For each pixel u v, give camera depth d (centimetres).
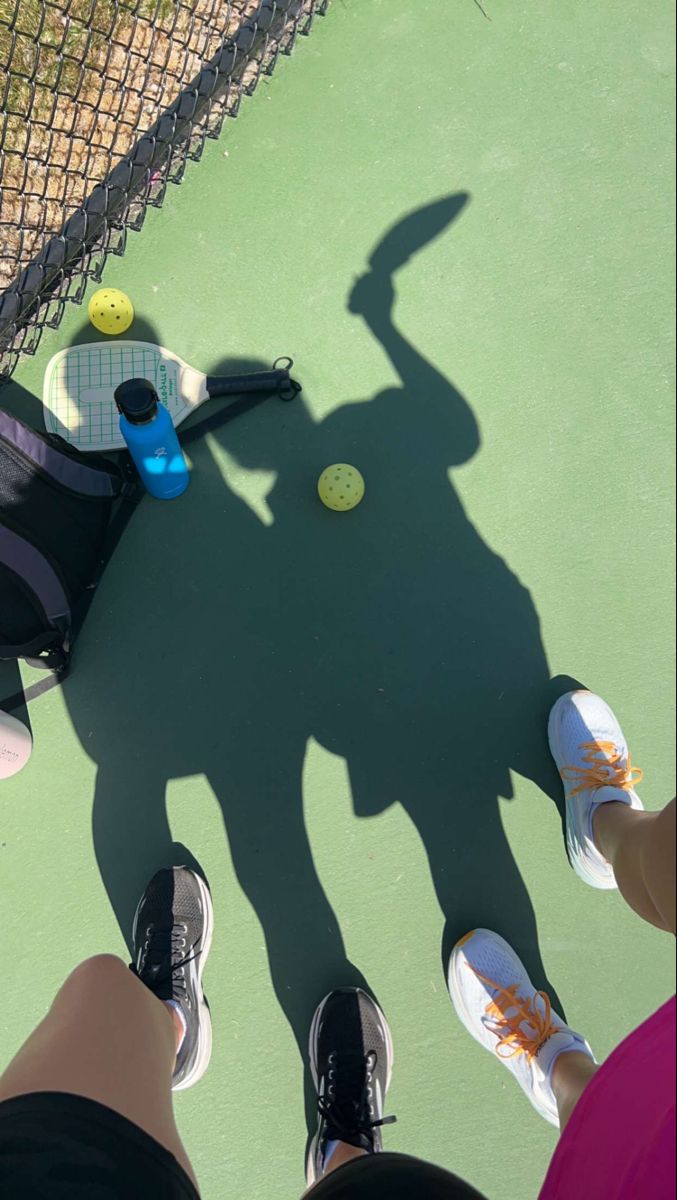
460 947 156
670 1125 69
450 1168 154
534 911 162
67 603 159
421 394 177
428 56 187
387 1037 154
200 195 184
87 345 176
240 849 163
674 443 177
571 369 179
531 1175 154
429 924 162
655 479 176
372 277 181
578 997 160
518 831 164
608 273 182
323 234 182
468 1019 154
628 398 178
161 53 184
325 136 186
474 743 167
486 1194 153
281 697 168
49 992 160
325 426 176
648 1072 76
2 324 178
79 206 183
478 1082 157
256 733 166
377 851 163
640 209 184
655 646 171
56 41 179
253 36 184
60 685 167
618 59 188
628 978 161
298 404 176
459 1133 155
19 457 157
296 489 174
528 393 178
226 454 175
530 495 175
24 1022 159
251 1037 157
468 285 181
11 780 164
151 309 179
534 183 185
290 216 183
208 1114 155
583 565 173
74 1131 76
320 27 188
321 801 165
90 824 164
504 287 181
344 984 159
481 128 186
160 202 183
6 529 152
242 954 160
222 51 183
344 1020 152
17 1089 80
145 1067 92
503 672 169
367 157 185
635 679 170
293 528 173
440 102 186
